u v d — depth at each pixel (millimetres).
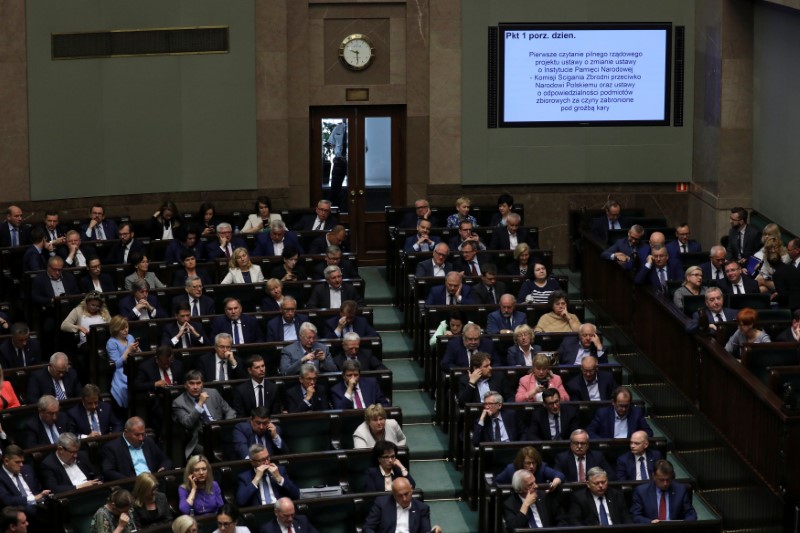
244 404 25469
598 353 27656
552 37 35844
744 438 24453
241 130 35688
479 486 24422
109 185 34719
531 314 29344
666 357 28000
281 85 35688
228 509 20891
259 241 32219
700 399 26312
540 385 26125
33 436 24453
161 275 31109
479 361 26281
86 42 34000
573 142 36156
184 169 35531
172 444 25188
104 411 25250
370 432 24688
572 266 35844
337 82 36031
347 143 36375
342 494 22875
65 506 21875
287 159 36031
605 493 23047
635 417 25531
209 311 28953
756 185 34188
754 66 33969
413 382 29594
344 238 32688
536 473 23594
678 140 36188
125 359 26359
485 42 35844
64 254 31266
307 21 35656
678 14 35875
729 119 34188
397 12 35844
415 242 32562
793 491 22938
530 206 36312
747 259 30328
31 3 33094
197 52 35188
